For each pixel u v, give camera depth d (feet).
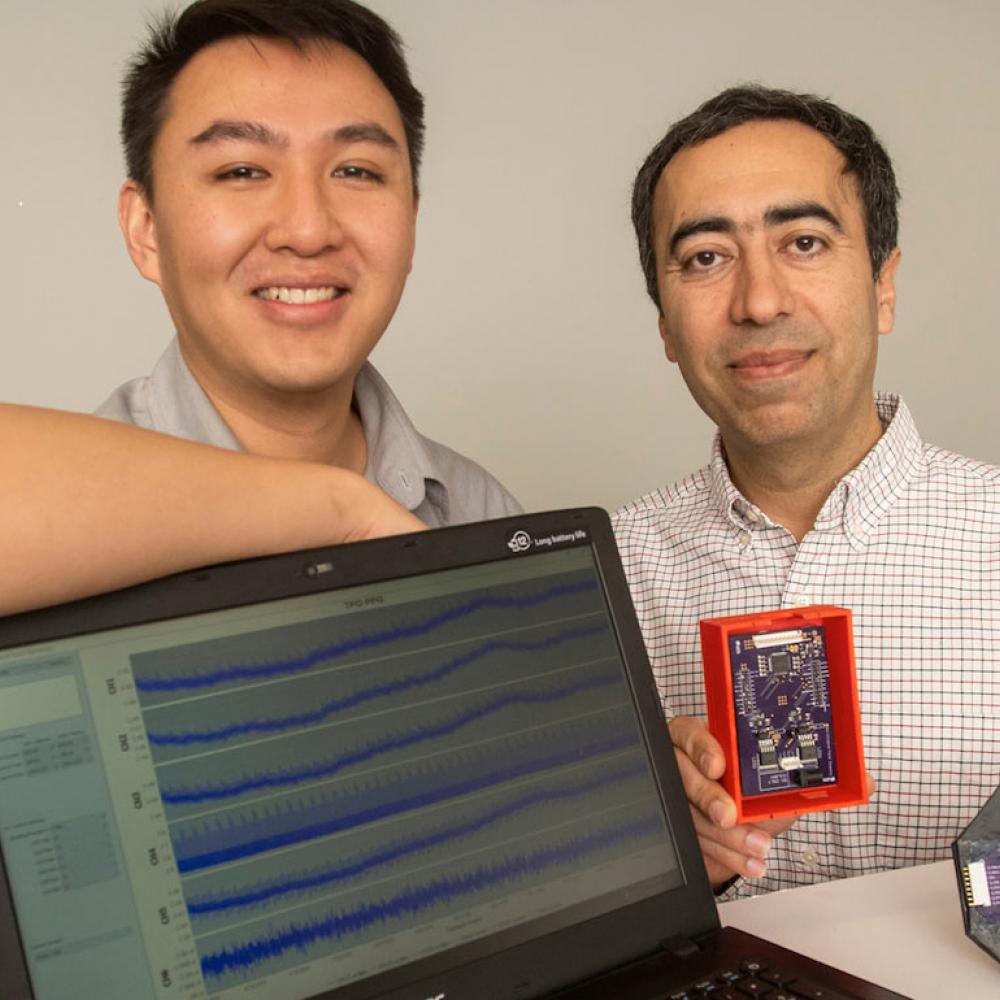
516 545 3.18
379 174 4.47
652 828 3.15
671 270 5.22
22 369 8.95
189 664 2.62
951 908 3.58
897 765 4.99
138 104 4.50
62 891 2.36
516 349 10.19
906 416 5.26
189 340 4.72
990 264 11.10
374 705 2.84
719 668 3.66
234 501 2.66
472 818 2.89
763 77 10.43
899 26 10.68
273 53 4.26
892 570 5.10
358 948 2.66
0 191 8.75
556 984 2.87
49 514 2.31
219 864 2.55
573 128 10.13
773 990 2.79
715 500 5.60
